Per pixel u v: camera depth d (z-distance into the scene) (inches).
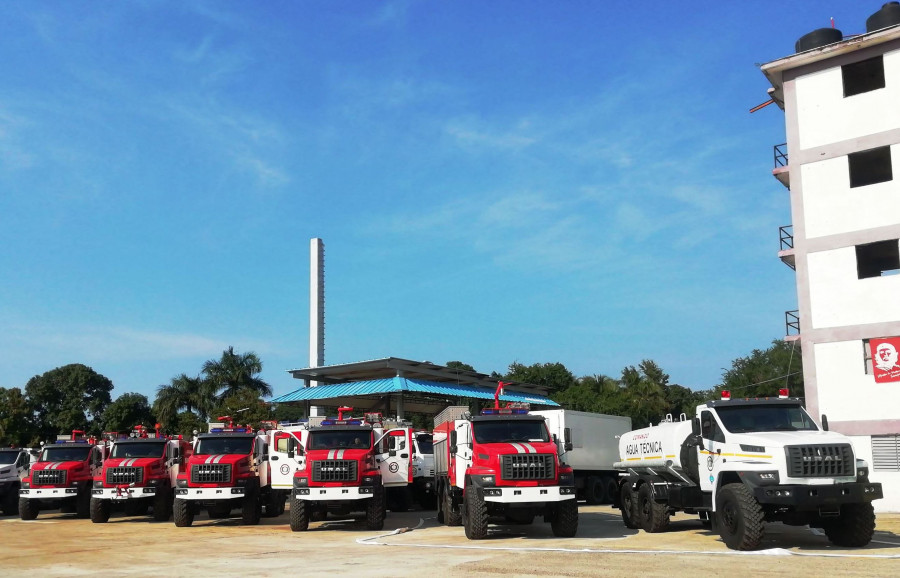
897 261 1113.4
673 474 656.4
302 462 776.3
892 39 1015.0
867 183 1136.8
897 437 948.0
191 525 844.0
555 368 3316.9
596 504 1277.1
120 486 914.1
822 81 1069.1
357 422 818.8
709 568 445.7
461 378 1667.1
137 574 478.3
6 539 723.4
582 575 427.2
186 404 2623.0
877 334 973.8
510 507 633.6
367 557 526.3
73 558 566.6
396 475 906.7
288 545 625.0
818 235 1038.4
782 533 655.1
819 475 516.4
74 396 3157.0
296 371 1627.7
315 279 2815.0
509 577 424.2
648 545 574.6
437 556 520.4
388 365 1525.6
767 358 2377.0
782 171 1092.5
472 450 664.4
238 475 839.1
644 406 2778.1
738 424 576.1
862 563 458.3
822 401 1000.9
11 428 2427.4
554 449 643.5
